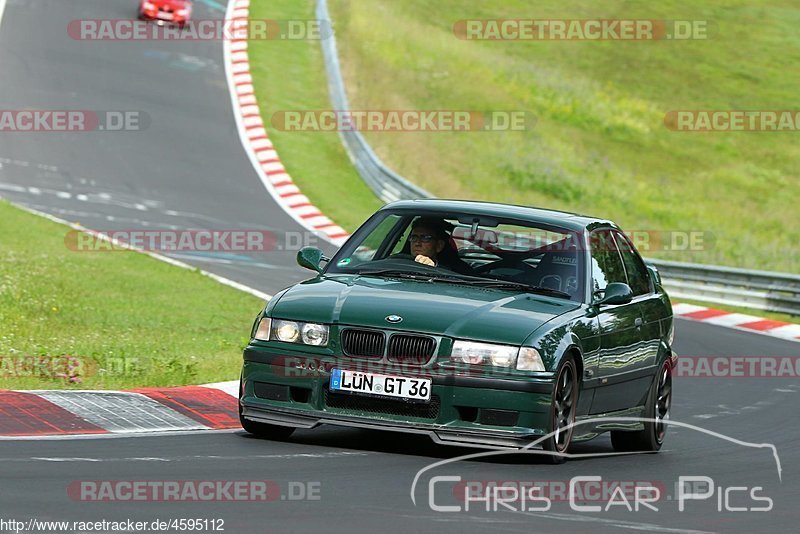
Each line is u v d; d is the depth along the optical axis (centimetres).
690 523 2308
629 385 3222
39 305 5256
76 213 8894
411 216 3225
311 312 2819
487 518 2198
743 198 14638
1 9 14800
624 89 17825
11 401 3070
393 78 15238
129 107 12325
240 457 2639
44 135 11112
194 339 4956
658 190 14275
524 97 16212
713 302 8219
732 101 17888
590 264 3122
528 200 12719
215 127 12231
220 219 9369
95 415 3033
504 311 2831
